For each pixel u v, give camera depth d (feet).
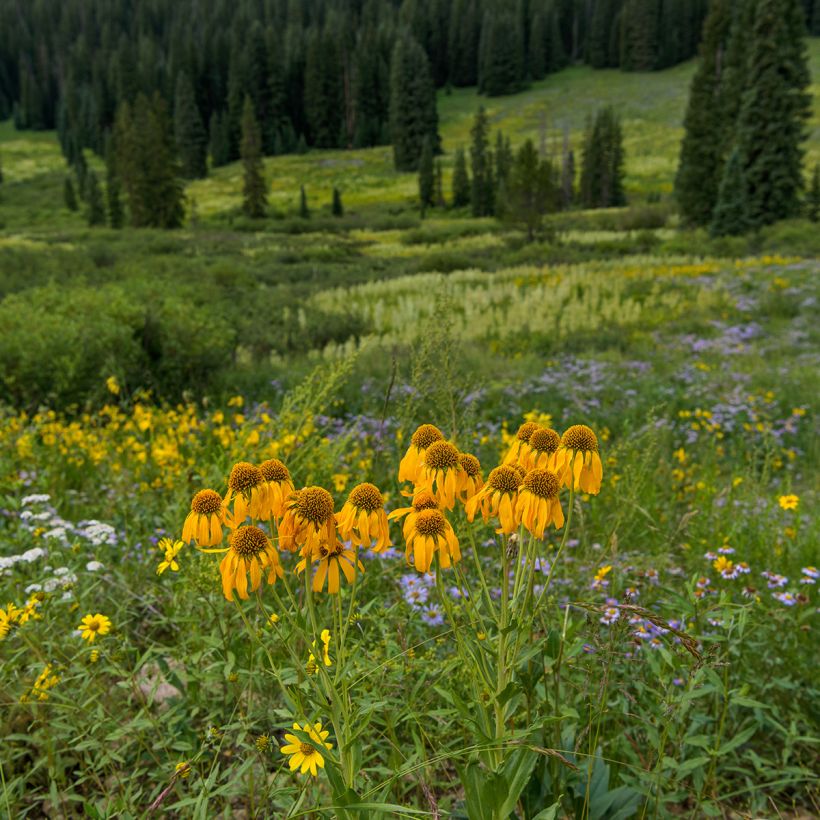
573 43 563.07
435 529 5.38
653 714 7.86
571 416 28.17
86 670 7.84
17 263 86.89
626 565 10.21
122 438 21.03
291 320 54.24
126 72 477.77
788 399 30.09
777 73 118.11
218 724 8.29
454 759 6.90
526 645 6.62
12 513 13.29
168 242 182.60
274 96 446.19
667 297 64.59
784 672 9.37
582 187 279.69
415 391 11.18
